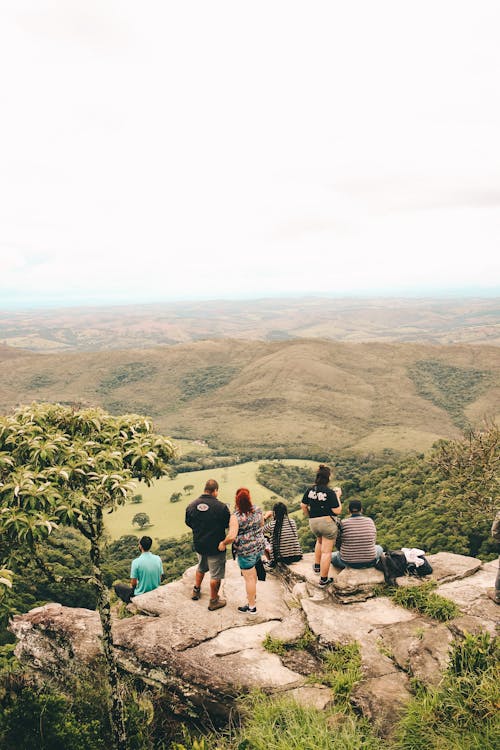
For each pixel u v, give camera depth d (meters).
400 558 8.09
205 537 7.41
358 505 8.54
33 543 5.06
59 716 5.45
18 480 4.97
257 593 8.35
